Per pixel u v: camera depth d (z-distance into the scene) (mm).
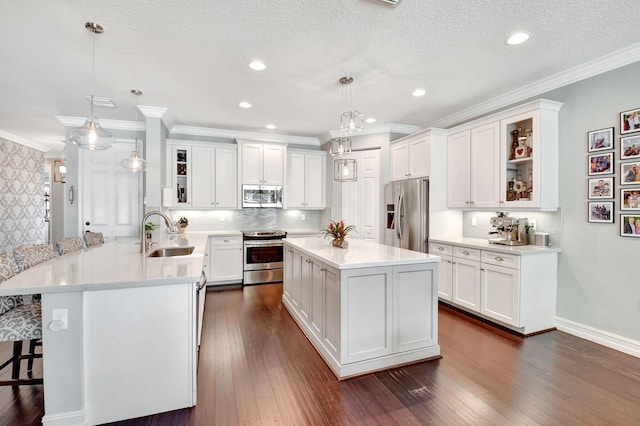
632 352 2559
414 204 4168
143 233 2674
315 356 2545
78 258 2414
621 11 2037
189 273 1911
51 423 1655
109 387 1757
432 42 2416
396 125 4816
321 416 1808
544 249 3014
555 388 2092
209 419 1782
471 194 3734
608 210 2713
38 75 2992
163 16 2076
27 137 5574
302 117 4410
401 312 2420
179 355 1868
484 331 3070
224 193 5023
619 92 2633
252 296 4281
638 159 2518
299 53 2584
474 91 3445
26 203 5973
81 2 1925
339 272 2221
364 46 2477
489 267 3195
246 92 3455
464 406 1903
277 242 5062
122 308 1771
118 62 2732
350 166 4887
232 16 2080
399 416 1810
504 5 1970
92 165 4492
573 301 2982
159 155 4059
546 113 3018
